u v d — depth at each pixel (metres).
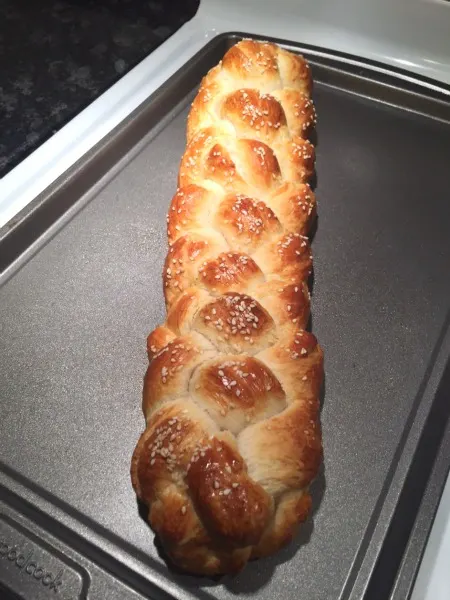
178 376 0.29
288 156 0.39
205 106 0.41
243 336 0.29
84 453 0.31
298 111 0.42
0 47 0.52
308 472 0.27
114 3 0.57
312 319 0.37
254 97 0.39
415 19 0.50
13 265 0.38
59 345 0.35
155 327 0.36
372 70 0.49
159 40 0.54
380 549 0.28
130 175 0.43
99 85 0.50
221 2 0.54
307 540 0.29
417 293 0.38
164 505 0.26
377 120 0.47
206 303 0.31
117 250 0.39
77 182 0.41
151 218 0.41
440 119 0.47
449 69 0.51
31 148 0.45
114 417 0.33
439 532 0.29
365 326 0.36
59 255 0.39
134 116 0.45
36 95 0.48
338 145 0.46
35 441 0.32
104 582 0.27
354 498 0.30
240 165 0.37
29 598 0.27
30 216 0.39
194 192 0.36
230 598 0.27
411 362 0.35
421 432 0.32
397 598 0.27
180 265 0.33
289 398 0.29
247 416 0.27
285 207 0.36
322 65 0.50
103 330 0.36
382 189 0.43
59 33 0.54
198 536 0.26
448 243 0.41
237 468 0.26
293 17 0.53
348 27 0.52
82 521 0.29
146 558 0.28
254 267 0.32
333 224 0.41
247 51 0.43
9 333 0.35
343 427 0.33
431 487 0.30
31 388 0.33
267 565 0.28
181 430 0.27
